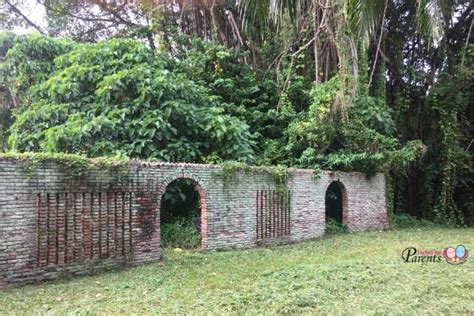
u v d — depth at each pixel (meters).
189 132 11.93
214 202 9.86
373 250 9.93
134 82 11.60
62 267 7.09
